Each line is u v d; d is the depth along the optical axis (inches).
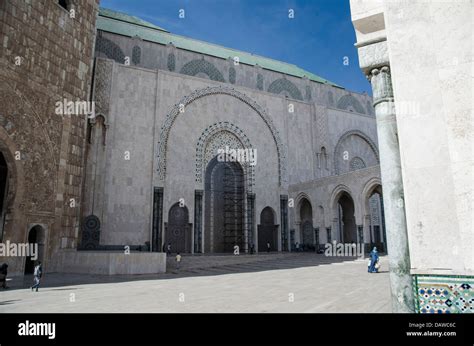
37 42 654.5
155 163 1013.8
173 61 1212.5
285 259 923.4
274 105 1283.2
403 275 171.5
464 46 163.6
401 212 178.4
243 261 869.8
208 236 1109.7
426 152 164.7
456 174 157.1
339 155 1385.3
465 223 152.6
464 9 166.2
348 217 1210.0
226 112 1181.1
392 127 189.0
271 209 1209.4
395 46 180.1
